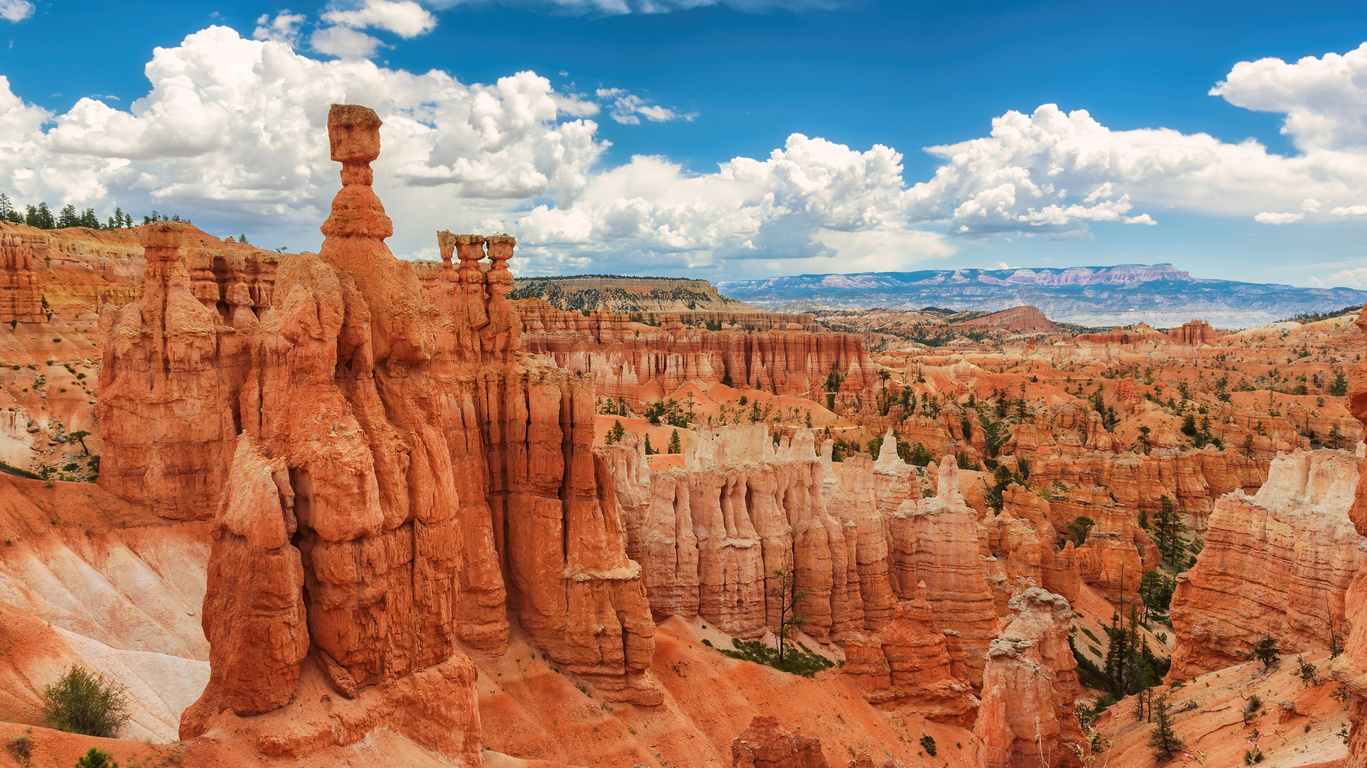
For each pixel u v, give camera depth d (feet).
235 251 225.56
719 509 219.61
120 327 202.28
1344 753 136.05
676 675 180.34
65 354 340.80
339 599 94.12
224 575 91.66
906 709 201.26
